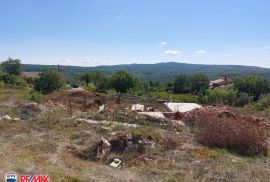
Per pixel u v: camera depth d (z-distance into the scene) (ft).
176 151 38.11
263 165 34.45
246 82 152.05
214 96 108.06
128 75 160.04
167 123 52.34
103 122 50.67
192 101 106.32
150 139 40.22
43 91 106.01
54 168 27.43
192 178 29.04
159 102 84.58
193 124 53.62
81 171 28.91
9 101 70.95
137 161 35.42
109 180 26.71
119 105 74.79
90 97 90.02
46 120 49.52
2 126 44.45
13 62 162.61
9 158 29.17
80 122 49.24
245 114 65.36
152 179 29.01
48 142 37.52
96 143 37.40
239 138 42.19
